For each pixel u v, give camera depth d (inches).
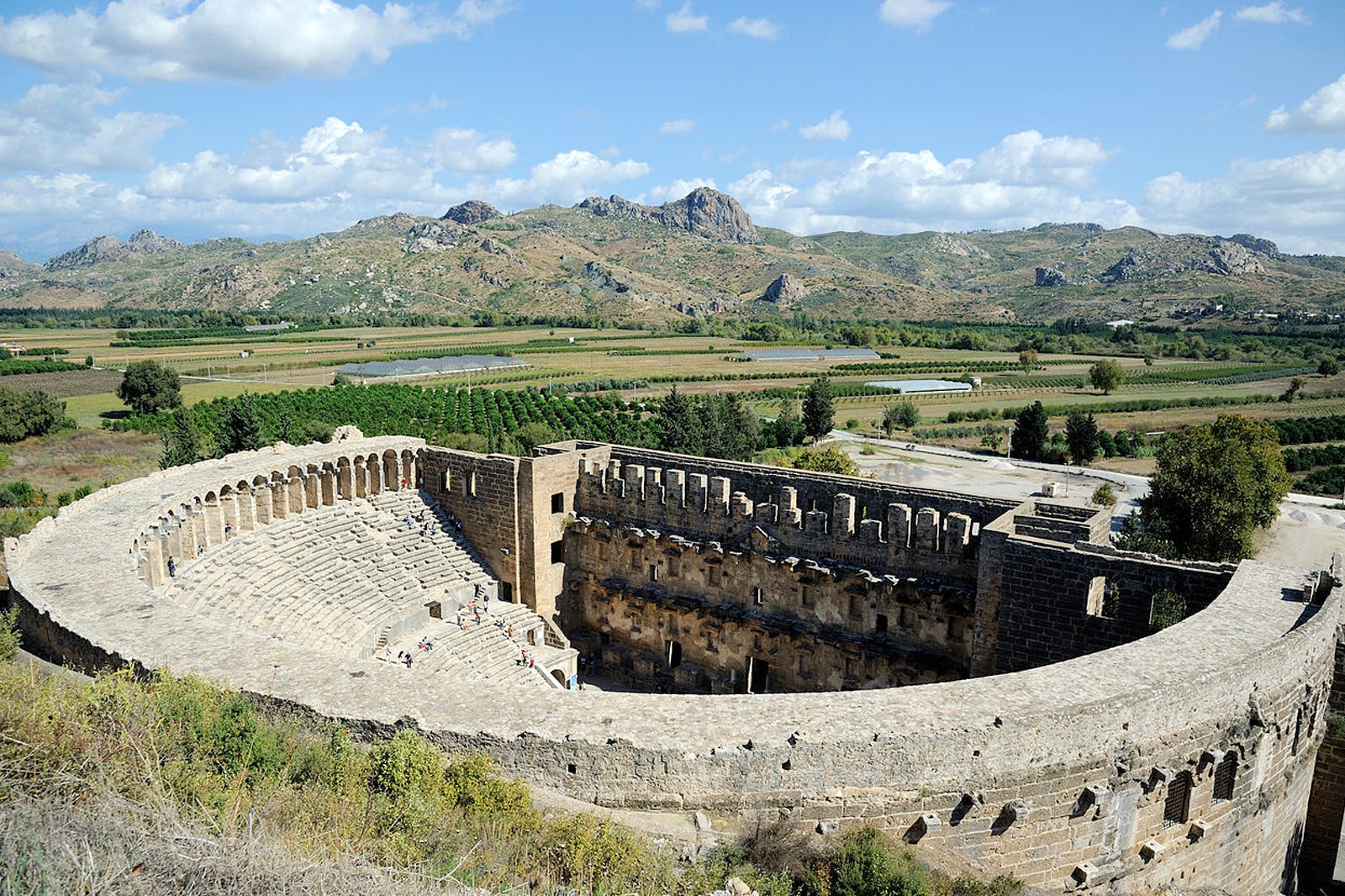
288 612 1961.1
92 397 6747.1
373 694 1133.7
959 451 5561.0
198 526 2128.4
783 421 5654.5
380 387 7391.7
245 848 663.8
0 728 786.8
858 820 1015.6
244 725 946.1
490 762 1016.2
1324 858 1493.6
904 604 1991.9
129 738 829.8
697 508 2329.0
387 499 2605.8
